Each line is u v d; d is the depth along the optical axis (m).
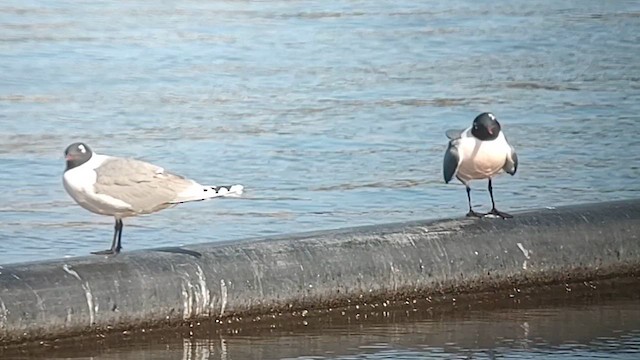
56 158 21.16
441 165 20.83
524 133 23.52
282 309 13.23
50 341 12.30
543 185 19.64
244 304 13.02
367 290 13.56
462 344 12.64
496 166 13.70
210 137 22.84
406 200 18.66
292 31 35.62
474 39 34.50
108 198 12.23
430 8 40.00
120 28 35.78
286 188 19.33
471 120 24.56
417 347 12.56
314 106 25.75
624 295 14.42
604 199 18.91
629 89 28.09
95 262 12.62
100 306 12.40
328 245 13.55
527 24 37.16
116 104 25.95
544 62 31.52
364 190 19.20
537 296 14.35
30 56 31.33
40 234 16.70
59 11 38.53
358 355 12.30
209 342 12.68
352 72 29.69
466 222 14.27
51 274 12.37
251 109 25.45
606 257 14.55
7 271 12.29
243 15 38.50
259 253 13.24
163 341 12.67
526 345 12.61
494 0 42.22
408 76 29.23
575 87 28.28
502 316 13.63
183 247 13.20
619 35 35.66
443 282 13.87
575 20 38.12
